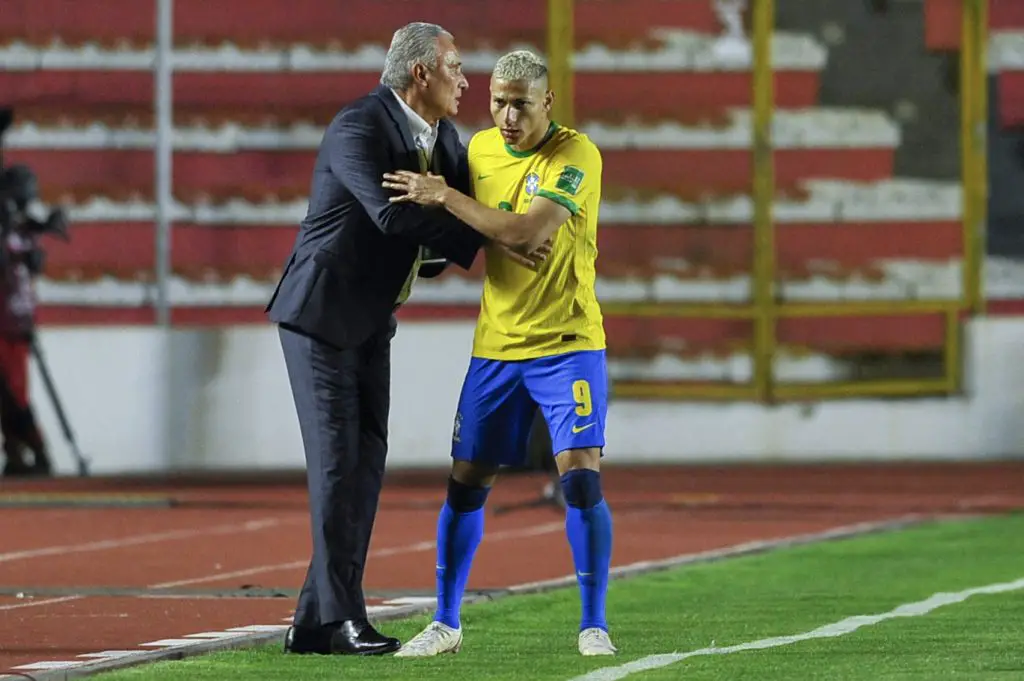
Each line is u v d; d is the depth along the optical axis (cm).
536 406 2523
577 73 7225
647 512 5072
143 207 7094
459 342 6619
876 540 4266
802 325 7156
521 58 2431
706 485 5962
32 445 6250
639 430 6912
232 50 7194
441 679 2266
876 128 7231
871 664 2373
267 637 2638
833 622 2869
